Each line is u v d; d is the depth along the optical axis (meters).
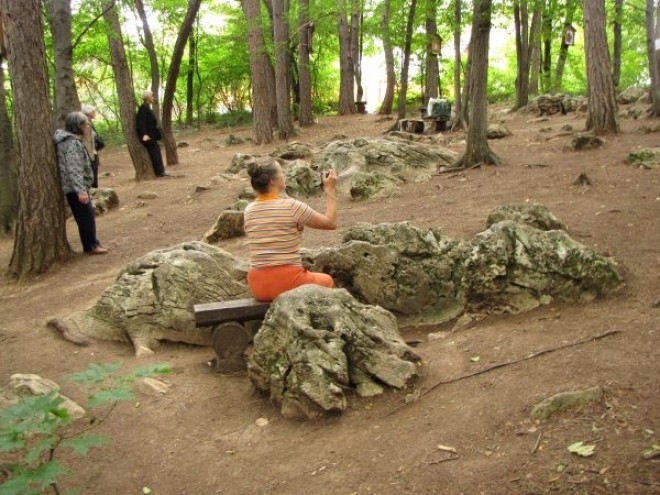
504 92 28.11
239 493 2.95
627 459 2.56
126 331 5.02
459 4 14.48
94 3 14.51
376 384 3.65
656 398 2.97
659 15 13.75
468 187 8.88
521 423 3.02
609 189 7.60
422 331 4.79
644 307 4.19
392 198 8.94
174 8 23.69
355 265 5.03
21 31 6.84
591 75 11.38
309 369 3.55
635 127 11.92
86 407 3.93
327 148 11.19
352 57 26.00
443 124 15.48
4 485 2.26
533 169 9.41
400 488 2.73
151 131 12.99
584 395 3.05
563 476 2.55
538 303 4.60
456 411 3.28
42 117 7.15
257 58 17.14
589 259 4.58
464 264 4.88
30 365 4.71
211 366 4.49
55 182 7.36
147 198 11.23
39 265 7.27
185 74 29.27
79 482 3.16
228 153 16.80
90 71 23.36
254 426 3.56
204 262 5.26
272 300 4.30
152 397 4.02
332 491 2.82
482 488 2.60
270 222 4.20
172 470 3.22
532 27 20.64
